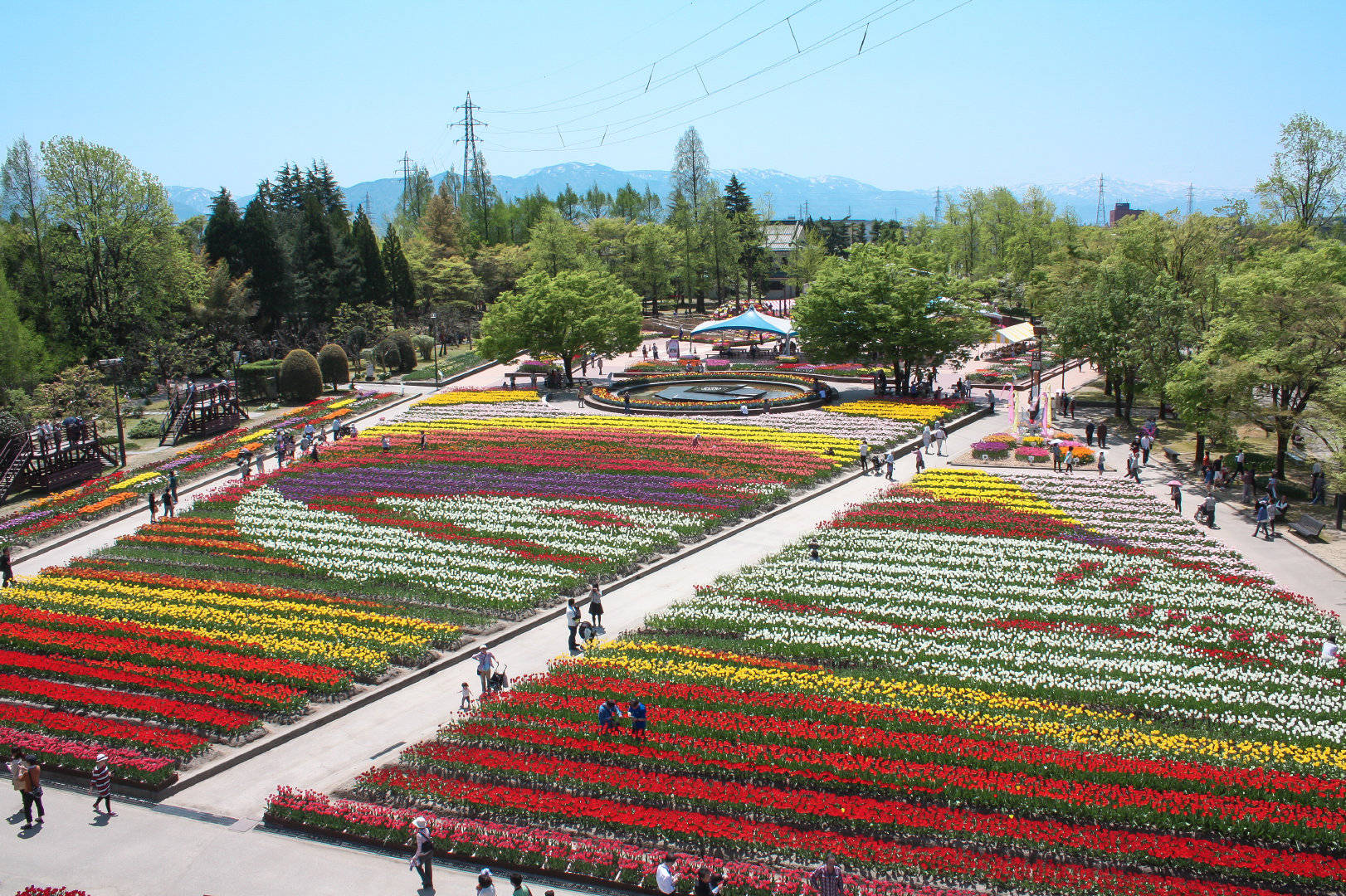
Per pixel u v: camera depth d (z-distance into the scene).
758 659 30.44
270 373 85.69
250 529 46.03
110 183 84.12
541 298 85.31
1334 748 24.05
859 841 20.55
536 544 42.81
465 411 75.75
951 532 43.12
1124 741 24.42
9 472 53.75
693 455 58.09
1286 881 19.14
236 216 103.81
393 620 34.44
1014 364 89.00
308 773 25.52
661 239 141.62
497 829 21.84
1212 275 65.25
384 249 118.06
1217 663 29.31
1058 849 20.25
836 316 76.38
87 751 25.78
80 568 40.94
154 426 71.44
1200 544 40.56
